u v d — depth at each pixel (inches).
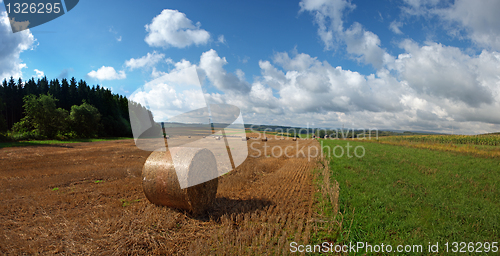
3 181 340.8
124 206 242.4
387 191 306.0
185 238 181.5
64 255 158.1
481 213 236.4
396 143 1472.7
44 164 477.7
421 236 189.5
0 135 1139.9
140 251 163.0
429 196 289.4
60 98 2325.3
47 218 210.7
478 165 568.1
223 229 194.5
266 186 333.7
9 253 157.8
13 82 2300.7
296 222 213.2
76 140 1360.7
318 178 393.1
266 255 159.8
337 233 194.7
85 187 310.8
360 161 601.6
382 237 185.9
